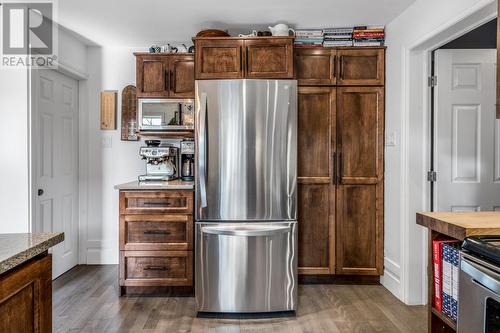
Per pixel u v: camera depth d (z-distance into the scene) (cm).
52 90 310
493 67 261
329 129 302
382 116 301
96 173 357
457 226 132
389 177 293
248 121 241
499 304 102
